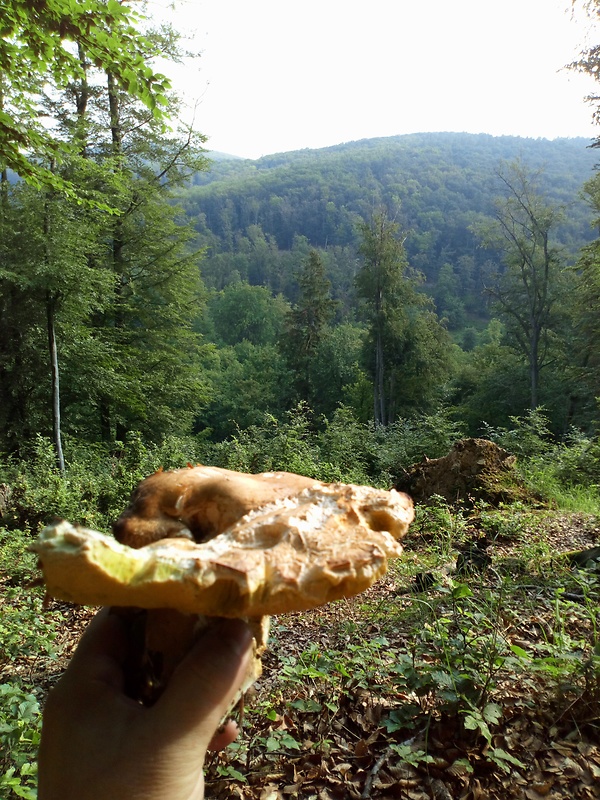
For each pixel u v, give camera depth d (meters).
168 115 6.88
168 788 1.03
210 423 49.97
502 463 9.62
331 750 2.79
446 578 5.06
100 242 19.34
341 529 1.02
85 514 10.26
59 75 6.86
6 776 2.31
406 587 5.53
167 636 1.19
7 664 4.80
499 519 6.96
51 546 0.77
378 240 39.16
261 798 2.54
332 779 2.59
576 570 4.82
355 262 118.88
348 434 16.39
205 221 162.75
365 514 1.09
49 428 17.80
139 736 1.03
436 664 3.04
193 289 22.86
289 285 118.81
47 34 6.11
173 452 14.02
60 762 1.07
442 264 120.75
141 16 6.07
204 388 22.98
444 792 2.35
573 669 2.82
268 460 14.08
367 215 159.75
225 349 66.69
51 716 1.13
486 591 4.00
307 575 0.89
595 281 25.80
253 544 0.95
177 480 1.16
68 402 18.69
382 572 0.93
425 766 2.51
